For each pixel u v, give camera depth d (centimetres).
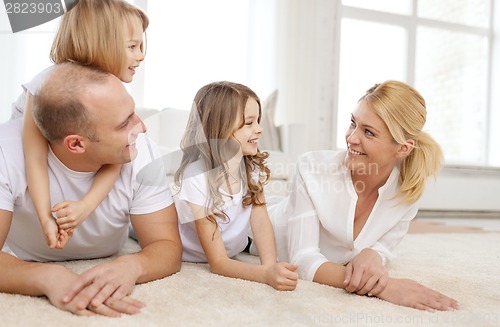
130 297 83
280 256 138
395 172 118
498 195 412
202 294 89
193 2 290
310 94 378
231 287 95
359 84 416
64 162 97
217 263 109
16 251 118
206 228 111
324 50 383
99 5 99
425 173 116
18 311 75
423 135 117
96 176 100
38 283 82
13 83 223
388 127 104
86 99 84
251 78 347
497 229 279
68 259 120
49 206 91
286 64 368
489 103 452
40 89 87
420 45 433
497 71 450
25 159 94
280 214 140
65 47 99
